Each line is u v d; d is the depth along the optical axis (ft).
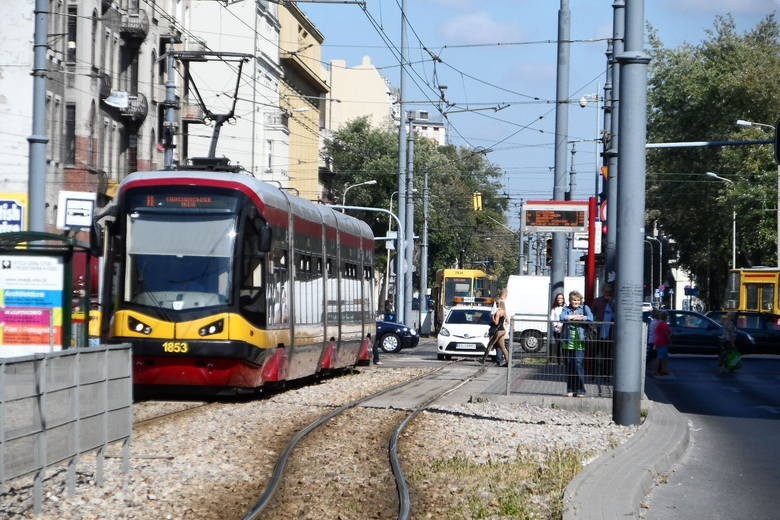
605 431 75.20
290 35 376.68
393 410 91.04
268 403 93.81
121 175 230.48
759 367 167.84
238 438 69.77
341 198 417.69
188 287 91.45
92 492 48.96
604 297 101.45
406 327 215.51
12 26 193.67
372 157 415.03
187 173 94.73
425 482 53.47
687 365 172.24
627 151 76.79
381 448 66.95
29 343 67.97
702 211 317.42
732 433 78.54
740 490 53.36
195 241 92.27
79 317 91.81
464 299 289.74
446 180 416.87
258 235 94.63
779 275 238.68
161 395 100.89
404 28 194.80
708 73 301.22
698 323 198.39
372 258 146.92
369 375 134.92
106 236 93.81
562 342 92.99
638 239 77.41
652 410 87.51
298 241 107.76
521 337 95.20
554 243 144.05
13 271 67.92
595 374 92.17
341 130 428.97
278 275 100.27
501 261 505.25
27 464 42.65
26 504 45.39
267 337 95.55
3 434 40.52
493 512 45.01
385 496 49.80
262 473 56.29
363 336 139.95
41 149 101.24
